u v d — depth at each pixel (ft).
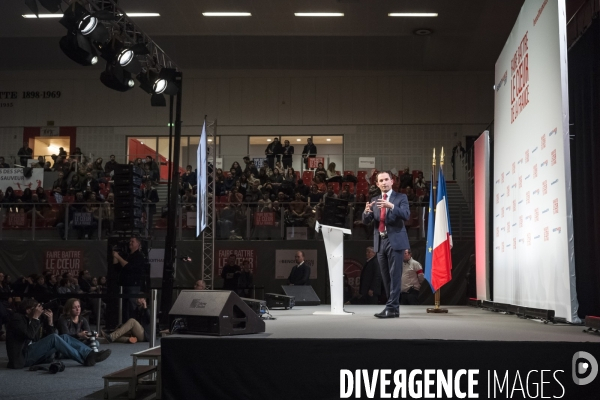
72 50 34.22
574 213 29.71
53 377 26.68
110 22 38.70
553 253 20.56
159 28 73.82
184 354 15.15
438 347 14.75
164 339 15.20
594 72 26.43
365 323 20.33
